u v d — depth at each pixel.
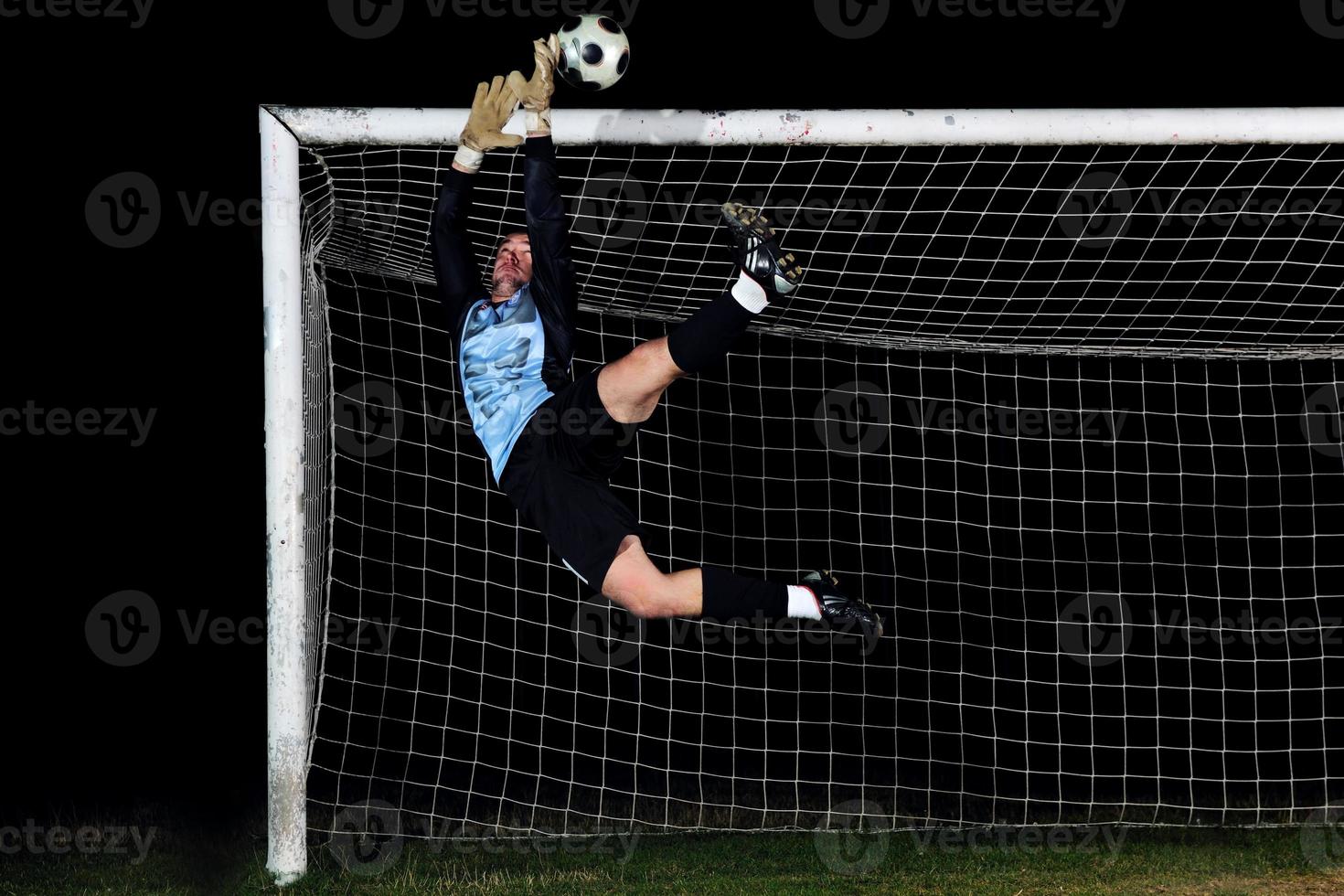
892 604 9.59
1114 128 4.89
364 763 7.39
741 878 4.83
